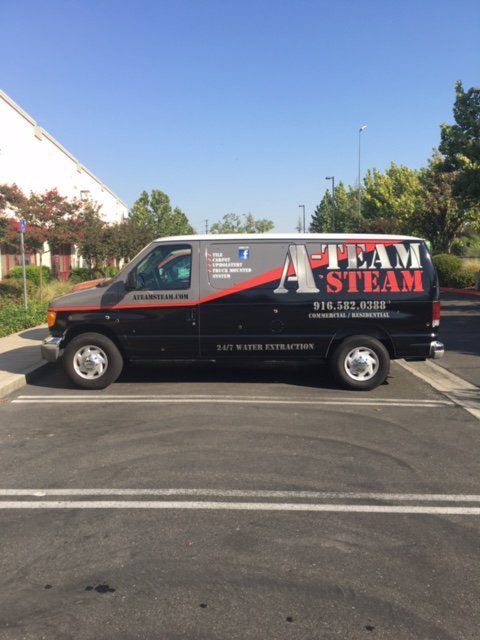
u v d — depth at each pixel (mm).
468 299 23219
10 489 4520
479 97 23656
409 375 9172
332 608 2949
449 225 33219
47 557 3469
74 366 7906
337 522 3959
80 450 5422
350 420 6492
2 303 15891
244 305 7809
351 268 7816
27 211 21641
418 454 5359
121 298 7852
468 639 2725
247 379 8711
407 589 3129
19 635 2736
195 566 3361
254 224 78562
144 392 7828
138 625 2812
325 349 7910
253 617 2873
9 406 7086
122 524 3912
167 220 50781
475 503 4305
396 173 45625
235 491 4480
